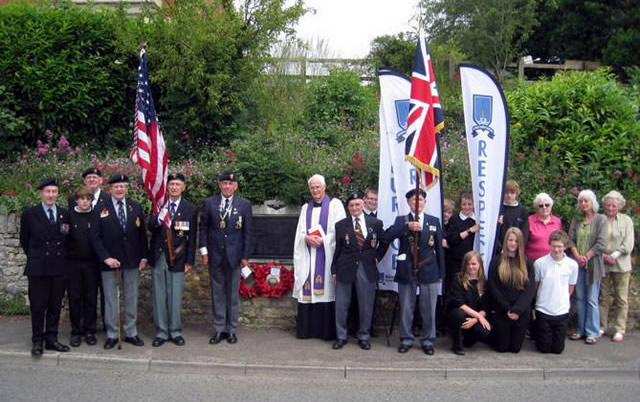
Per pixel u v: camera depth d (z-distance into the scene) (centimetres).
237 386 605
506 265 695
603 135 902
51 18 1047
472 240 742
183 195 873
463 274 698
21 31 1020
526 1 1823
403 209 743
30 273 661
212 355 679
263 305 801
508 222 746
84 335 727
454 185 872
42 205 672
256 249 813
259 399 566
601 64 1738
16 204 838
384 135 762
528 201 832
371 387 605
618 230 744
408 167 747
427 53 694
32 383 602
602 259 734
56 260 671
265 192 872
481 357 679
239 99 1075
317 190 734
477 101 741
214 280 723
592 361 666
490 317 706
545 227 751
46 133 1016
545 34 1975
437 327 770
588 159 898
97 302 768
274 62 1195
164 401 557
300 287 746
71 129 1070
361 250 709
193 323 814
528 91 992
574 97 945
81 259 701
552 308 691
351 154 920
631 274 797
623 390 598
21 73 1009
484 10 1786
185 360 658
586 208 744
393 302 787
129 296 710
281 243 812
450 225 757
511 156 888
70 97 1035
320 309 745
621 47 1680
